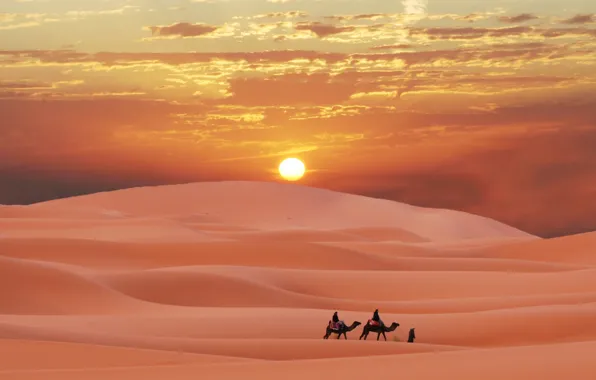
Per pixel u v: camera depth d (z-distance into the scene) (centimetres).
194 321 5578
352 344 4341
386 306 7688
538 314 5944
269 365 2427
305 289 8819
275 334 5297
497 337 5622
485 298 7925
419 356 2511
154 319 5631
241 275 8481
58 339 4256
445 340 5597
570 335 5647
